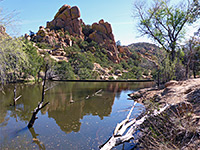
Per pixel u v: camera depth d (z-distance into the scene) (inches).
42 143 196.9
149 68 586.9
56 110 355.9
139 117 238.2
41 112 339.9
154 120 188.2
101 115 317.4
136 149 164.7
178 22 510.0
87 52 2802.7
